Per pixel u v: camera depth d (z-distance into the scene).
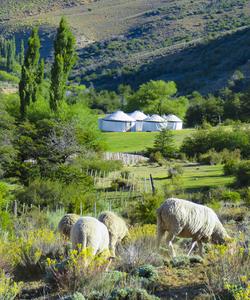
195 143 79.19
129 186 51.19
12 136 62.69
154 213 31.28
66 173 47.97
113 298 11.55
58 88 81.81
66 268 13.05
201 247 16.00
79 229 13.98
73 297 11.61
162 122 115.00
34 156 55.19
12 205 35.91
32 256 15.62
